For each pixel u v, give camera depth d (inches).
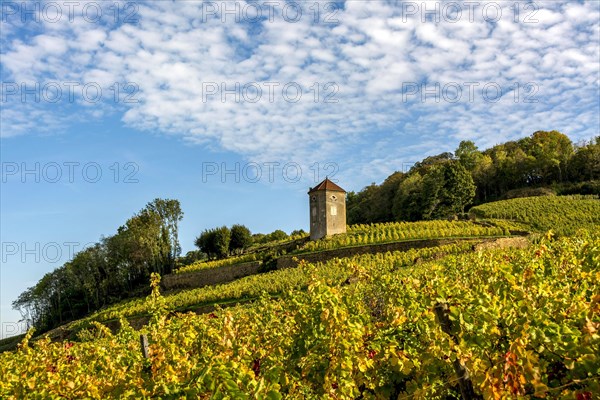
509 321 194.5
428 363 196.5
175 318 346.6
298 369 242.5
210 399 181.3
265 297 454.6
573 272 299.6
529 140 3398.1
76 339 1439.5
